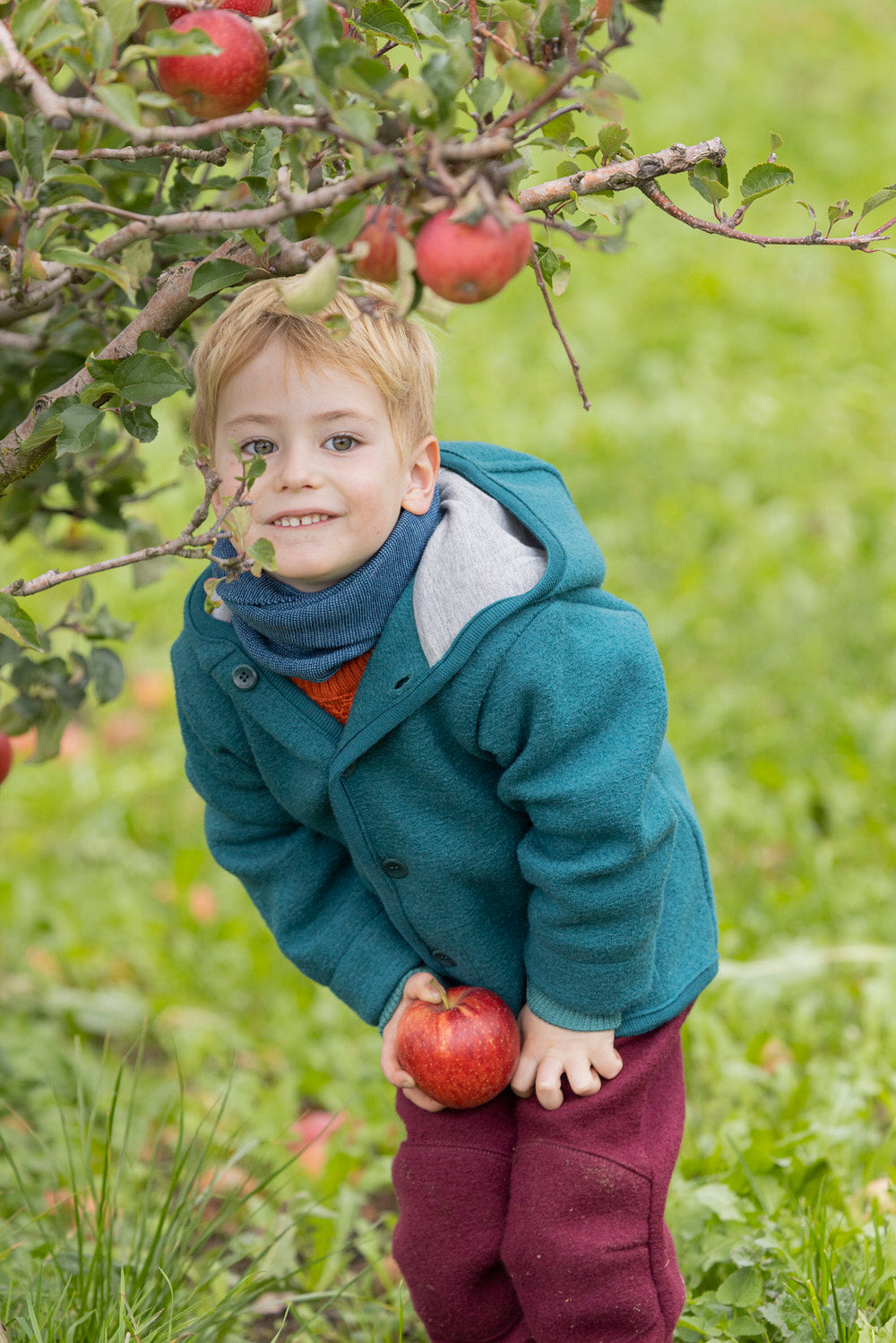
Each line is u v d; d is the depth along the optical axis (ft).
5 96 7.33
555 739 8.54
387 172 6.15
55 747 11.06
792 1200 11.28
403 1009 9.75
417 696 8.64
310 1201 12.60
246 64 6.81
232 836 10.28
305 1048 15.02
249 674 9.20
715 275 34.12
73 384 8.41
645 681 8.73
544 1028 9.36
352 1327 11.35
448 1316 9.76
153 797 19.75
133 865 18.20
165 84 6.94
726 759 19.07
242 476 8.45
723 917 15.84
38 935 17.15
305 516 8.40
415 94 6.10
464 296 6.26
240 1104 14.33
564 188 7.50
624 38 6.03
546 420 28.32
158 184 9.63
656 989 9.48
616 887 8.68
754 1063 13.51
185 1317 10.02
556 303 33.58
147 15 8.72
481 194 5.97
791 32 50.55
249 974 16.25
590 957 8.90
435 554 8.71
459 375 29.91
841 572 22.71
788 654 20.71
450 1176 9.61
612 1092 9.23
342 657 8.72
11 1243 11.23
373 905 10.12
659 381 29.81
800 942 15.28
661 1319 9.34
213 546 8.35
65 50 6.82
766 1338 9.75
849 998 14.62
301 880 10.11
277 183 7.06
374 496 8.45
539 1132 9.32
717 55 48.03
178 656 9.70
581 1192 9.10
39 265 7.41
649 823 8.64
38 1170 12.75
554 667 8.53
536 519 9.04
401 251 6.20
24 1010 15.56
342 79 6.16
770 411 28.07
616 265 35.27
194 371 8.69
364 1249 12.29
